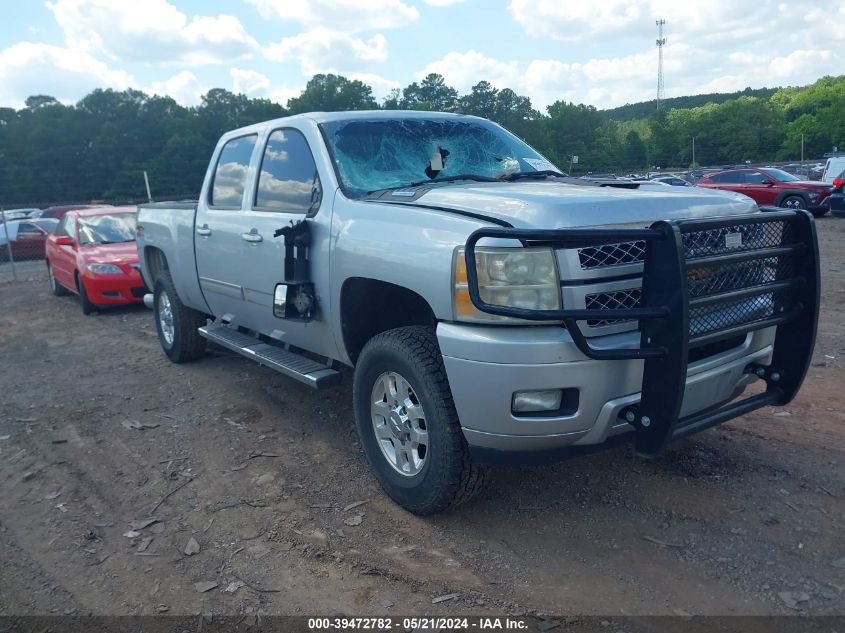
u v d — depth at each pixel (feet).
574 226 10.40
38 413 19.58
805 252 11.85
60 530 12.93
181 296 21.84
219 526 12.71
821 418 16.10
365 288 13.38
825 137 272.72
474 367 10.54
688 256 10.42
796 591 10.01
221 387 20.79
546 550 11.37
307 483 14.21
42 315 36.14
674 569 10.68
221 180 18.88
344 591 10.61
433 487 11.87
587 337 10.38
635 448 10.78
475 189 12.56
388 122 16.02
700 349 11.51
